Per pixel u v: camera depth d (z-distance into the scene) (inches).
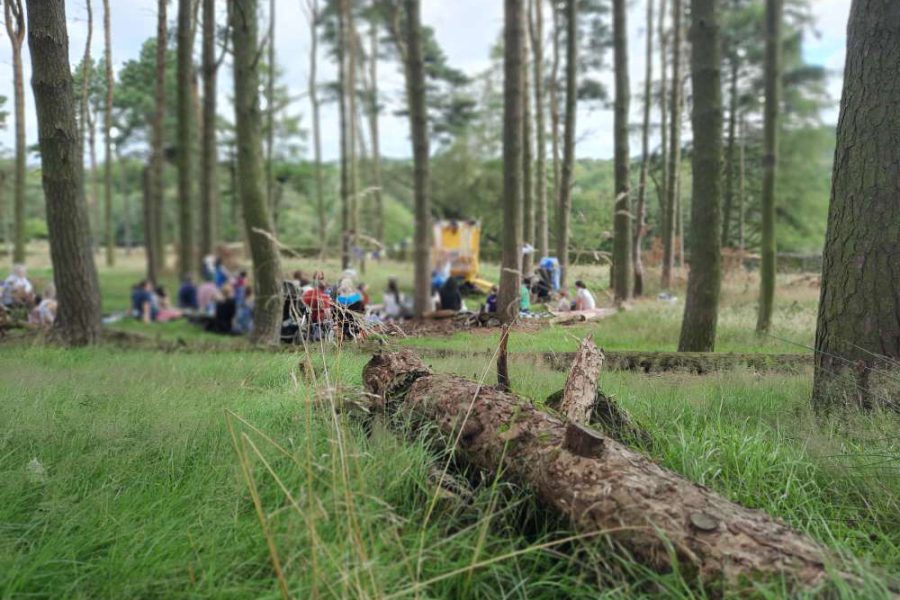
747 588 86.2
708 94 294.7
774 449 148.8
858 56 187.8
